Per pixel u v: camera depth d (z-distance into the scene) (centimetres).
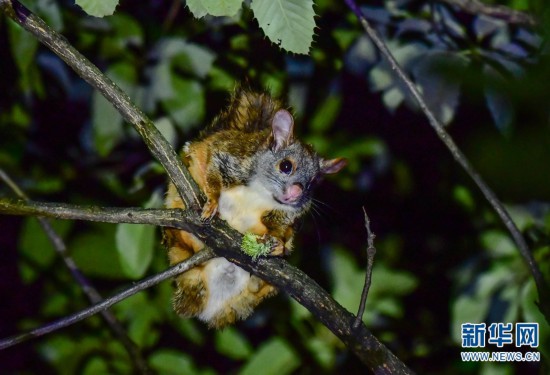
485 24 1050
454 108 994
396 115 1322
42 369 1357
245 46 1146
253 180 887
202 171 867
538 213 1082
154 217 729
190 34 1118
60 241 1066
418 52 1045
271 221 898
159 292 1212
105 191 1299
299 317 1196
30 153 1313
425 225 1329
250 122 946
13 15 704
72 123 1349
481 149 1169
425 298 1301
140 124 728
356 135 1316
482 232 1148
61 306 1244
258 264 751
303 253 1253
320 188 1303
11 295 1430
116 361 1216
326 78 1177
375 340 737
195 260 751
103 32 1138
